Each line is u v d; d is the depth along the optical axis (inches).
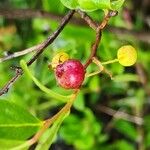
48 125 4.9
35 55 5.5
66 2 5.3
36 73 9.7
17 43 11.4
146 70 12.2
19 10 8.1
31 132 4.9
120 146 12.9
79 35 9.6
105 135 12.6
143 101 13.2
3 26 11.8
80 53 8.8
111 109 13.7
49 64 5.4
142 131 12.6
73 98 5.0
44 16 8.3
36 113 11.8
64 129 12.4
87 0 5.2
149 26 12.9
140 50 11.7
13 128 4.9
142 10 14.0
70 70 5.0
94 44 5.4
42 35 11.6
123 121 13.0
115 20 11.3
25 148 4.8
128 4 12.8
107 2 5.1
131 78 11.6
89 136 12.4
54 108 13.0
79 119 12.4
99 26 5.5
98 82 11.3
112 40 10.1
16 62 9.9
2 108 4.9
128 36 10.4
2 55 6.5
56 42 9.6
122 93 13.3
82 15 5.7
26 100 11.5
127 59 5.5
